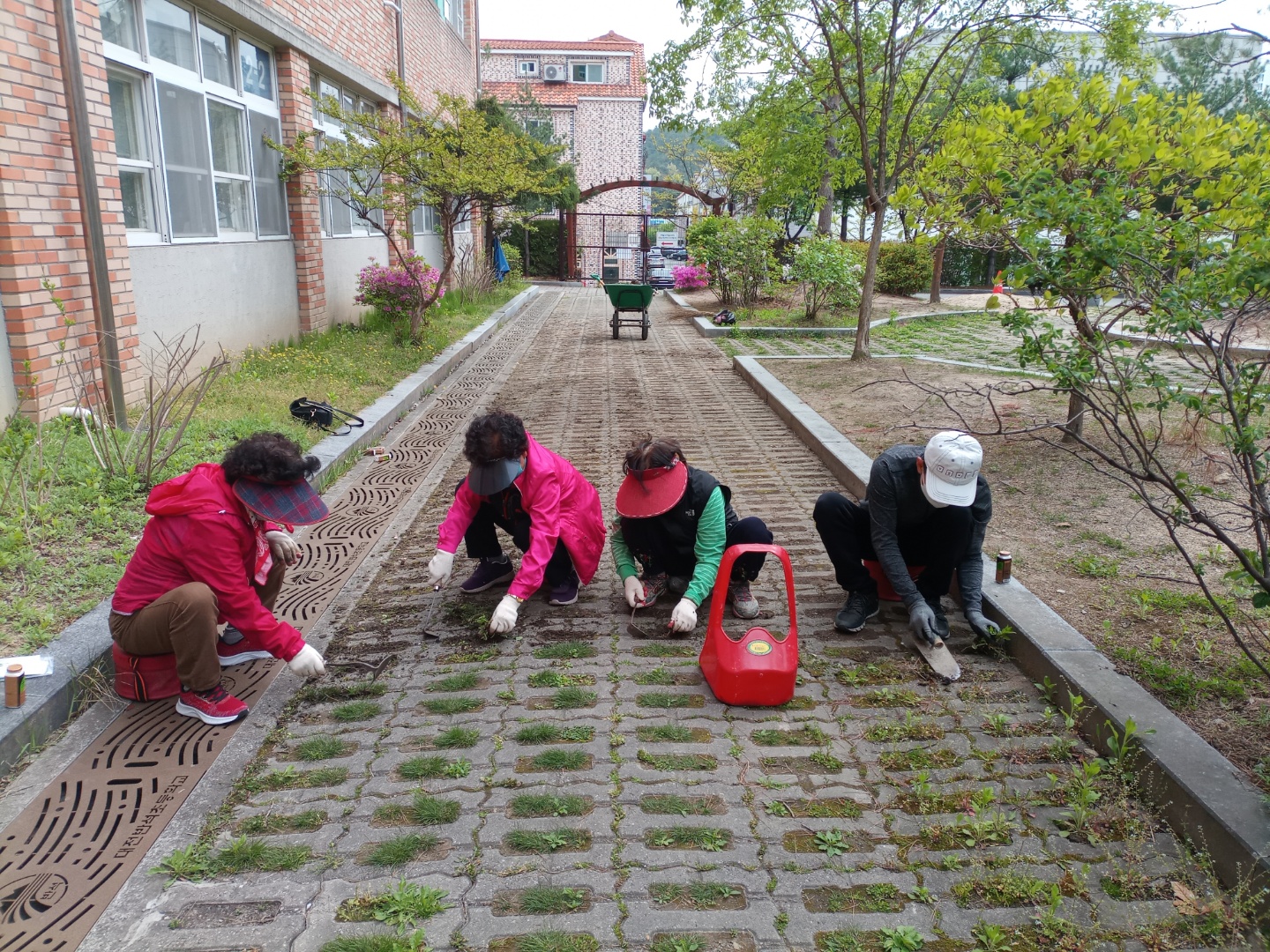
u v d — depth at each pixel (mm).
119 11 7285
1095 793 2834
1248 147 3477
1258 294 2770
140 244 7426
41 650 3525
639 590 4180
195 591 3227
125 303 6938
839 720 3428
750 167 20172
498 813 2896
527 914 2467
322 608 4445
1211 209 3098
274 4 9703
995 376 9602
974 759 3176
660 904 2508
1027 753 3195
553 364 11688
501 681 3744
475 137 11430
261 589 3807
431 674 3801
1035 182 3121
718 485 4078
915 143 10672
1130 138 3338
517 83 33656
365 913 2475
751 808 2922
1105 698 3230
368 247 13859
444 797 2963
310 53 10844
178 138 8125
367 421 7605
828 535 4137
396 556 5141
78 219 6426
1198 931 2389
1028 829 2816
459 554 5188
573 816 2875
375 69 13648
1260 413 2877
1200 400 3008
